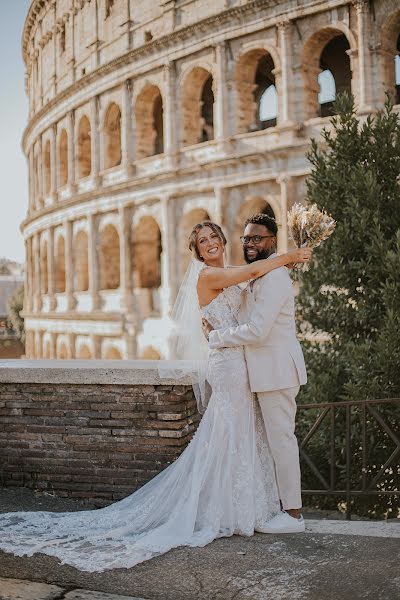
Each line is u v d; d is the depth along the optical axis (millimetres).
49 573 6305
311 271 15203
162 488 7418
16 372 9406
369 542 6789
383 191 15078
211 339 7203
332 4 32156
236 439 7129
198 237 7574
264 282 7082
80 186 49844
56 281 55312
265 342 7160
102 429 9117
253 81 37094
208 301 7371
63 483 9273
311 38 33531
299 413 14281
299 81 33938
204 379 7770
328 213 14930
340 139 15273
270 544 6789
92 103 47375
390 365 13227
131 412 9008
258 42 35344
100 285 47500
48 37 57125
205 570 6242
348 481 10305
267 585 5934
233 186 36625
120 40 44531
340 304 14805
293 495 7246
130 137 43812
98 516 7570
